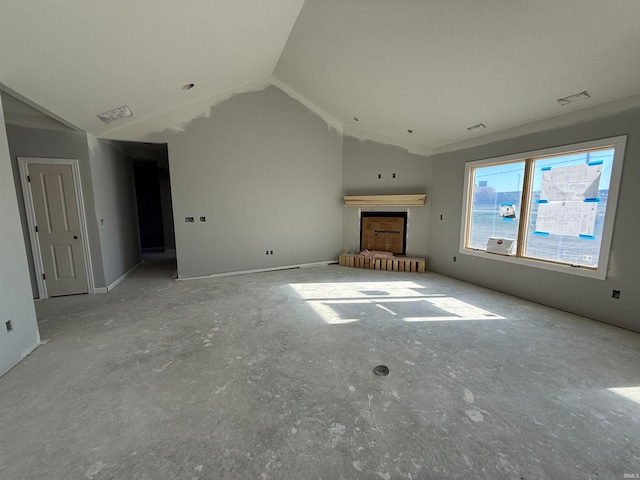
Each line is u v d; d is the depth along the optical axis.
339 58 3.72
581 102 2.91
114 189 4.80
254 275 5.09
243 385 2.05
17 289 2.39
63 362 2.36
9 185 2.35
